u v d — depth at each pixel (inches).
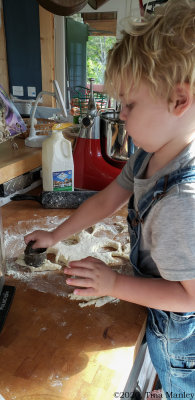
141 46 16.9
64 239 30.0
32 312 22.3
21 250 29.6
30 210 38.3
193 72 16.0
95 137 43.1
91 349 19.7
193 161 18.6
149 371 39.4
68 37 83.7
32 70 92.2
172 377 25.1
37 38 87.3
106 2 68.2
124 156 45.8
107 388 17.2
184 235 17.1
